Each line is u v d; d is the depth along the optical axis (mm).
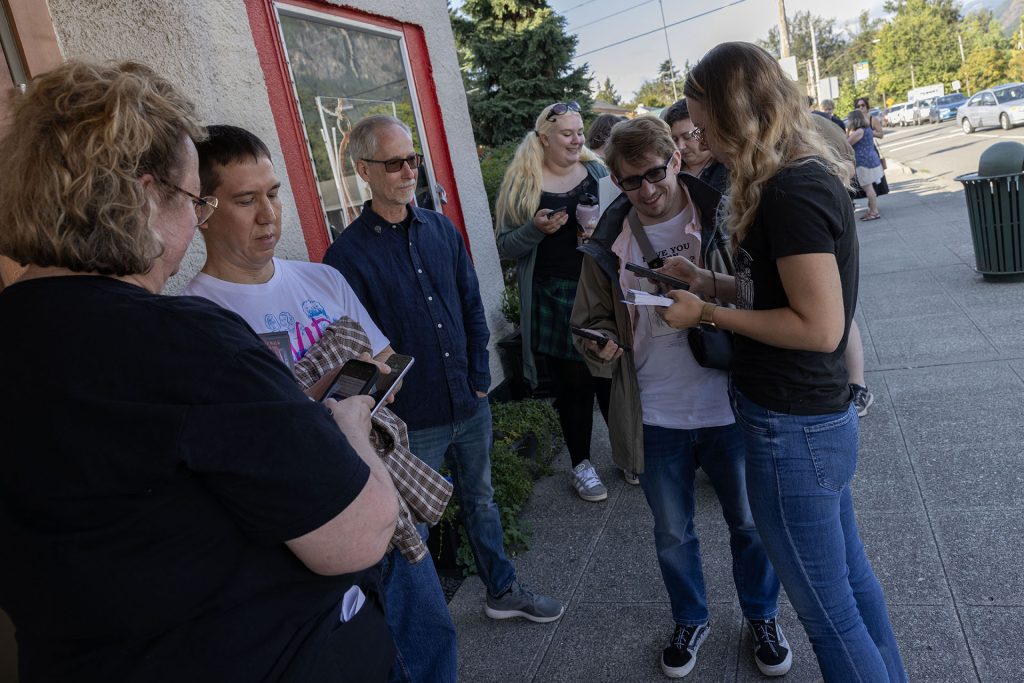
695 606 2369
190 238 1111
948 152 20125
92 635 926
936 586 2482
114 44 2418
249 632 999
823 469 1685
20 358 907
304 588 1061
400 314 2406
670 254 2311
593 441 4383
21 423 892
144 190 982
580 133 3803
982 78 50875
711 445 2266
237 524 977
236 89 2977
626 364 2285
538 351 3816
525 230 3705
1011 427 3439
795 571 1762
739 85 1536
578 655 2527
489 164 7336
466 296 2643
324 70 3627
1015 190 5410
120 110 941
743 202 1615
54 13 2219
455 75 4844
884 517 2953
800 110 1587
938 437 3506
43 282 954
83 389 893
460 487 2709
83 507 888
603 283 2348
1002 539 2645
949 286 5973
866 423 3824
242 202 1703
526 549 3273
